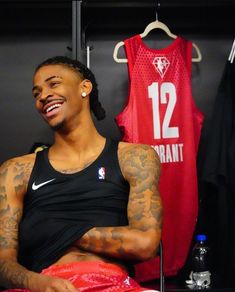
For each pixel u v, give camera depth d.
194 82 2.38
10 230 1.40
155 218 1.34
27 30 2.36
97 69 2.36
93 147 1.48
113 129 2.36
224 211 2.09
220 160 2.06
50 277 1.21
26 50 2.36
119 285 1.24
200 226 2.30
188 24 2.32
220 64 2.39
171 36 2.17
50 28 2.35
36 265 1.33
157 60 2.13
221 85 2.13
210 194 2.25
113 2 2.08
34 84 1.51
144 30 2.34
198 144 2.21
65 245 1.31
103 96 2.36
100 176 1.39
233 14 2.28
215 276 2.22
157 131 2.12
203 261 2.20
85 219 1.35
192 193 2.13
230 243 2.09
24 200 1.44
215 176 2.07
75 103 1.47
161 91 2.13
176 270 2.12
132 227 1.32
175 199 2.12
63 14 2.25
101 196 1.37
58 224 1.34
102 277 1.25
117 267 1.31
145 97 2.11
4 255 1.34
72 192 1.37
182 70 2.16
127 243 1.28
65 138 1.47
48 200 1.38
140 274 2.07
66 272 1.27
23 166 1.46
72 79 1.49
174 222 2.12
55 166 1.44
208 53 2.38
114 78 2.36
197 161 2.35
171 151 2.13
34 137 2.37
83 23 2.22
